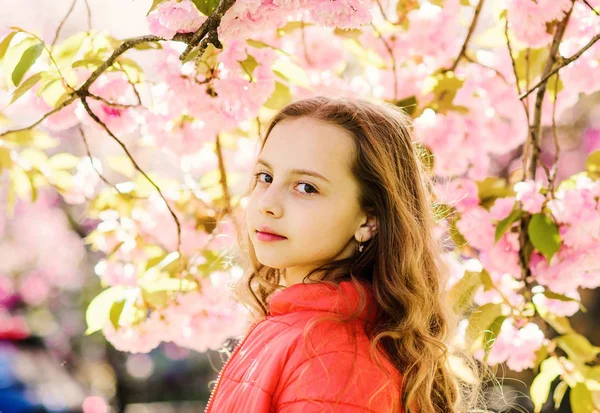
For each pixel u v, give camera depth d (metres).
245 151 2.78
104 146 3.74
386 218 1.60
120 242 2.60
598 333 5.54
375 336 1.50
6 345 5.75
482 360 2.24
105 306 2.41
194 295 2.46
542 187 2.32
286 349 1.45
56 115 2.34
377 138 1.61
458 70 2.73
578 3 2.40
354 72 3.11
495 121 2.70
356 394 1.38
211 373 6.20
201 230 2.61
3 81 2.27
